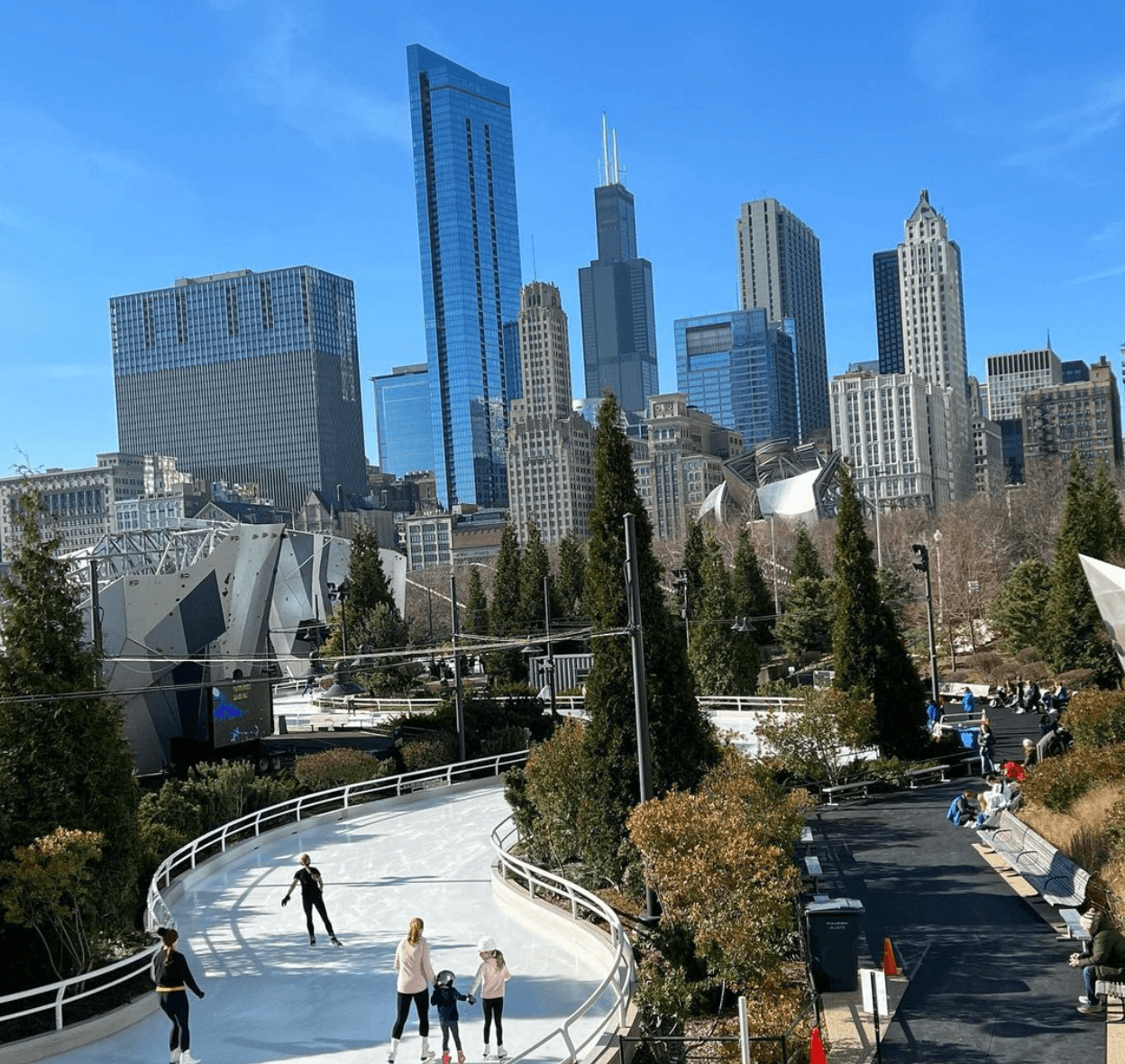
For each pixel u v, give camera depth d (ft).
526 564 270.05
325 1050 61.31
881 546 350.84
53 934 75.46
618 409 94.89
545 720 192.65
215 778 130.72
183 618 172.24
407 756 164.25
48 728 78.89
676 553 460.55
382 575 287.07
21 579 82.02
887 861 89.10
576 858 99.91
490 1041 61.11
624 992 61.31
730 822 67.36
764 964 61.52
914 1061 53.57
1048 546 439.63
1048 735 117.91
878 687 128.26
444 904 92.58
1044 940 68.13
